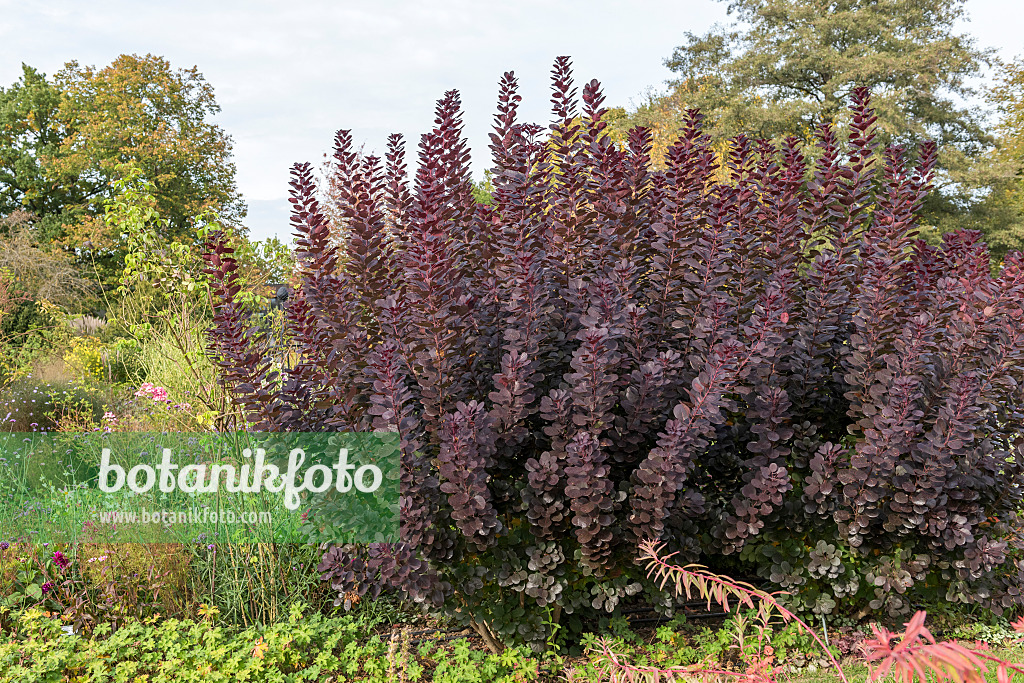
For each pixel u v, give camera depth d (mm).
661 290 3707
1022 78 22953
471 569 3354
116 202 6094
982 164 21578
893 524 3418
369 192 3842
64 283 18734
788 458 3771
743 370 3107
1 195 28922
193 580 4020
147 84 25656
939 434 3311
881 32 24094
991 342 3686
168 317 6055
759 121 22969
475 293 3729
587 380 3123
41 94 29672
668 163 3914
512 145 4090
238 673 3176
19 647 3365
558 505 3230
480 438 3031
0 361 11805
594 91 4082
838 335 3971
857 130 3949
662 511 3162
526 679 3312
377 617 3938
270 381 3521
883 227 3686
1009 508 3680
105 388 9516
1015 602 3592
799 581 3500
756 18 26719
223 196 26781
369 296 3643
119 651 3439
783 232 3891
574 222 3709
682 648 3516
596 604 3365
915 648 912
